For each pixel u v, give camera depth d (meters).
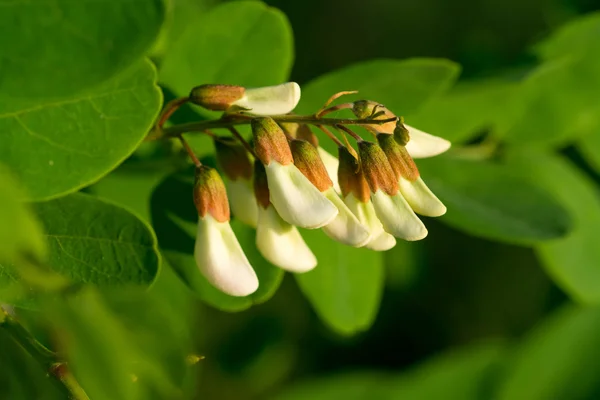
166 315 0.23
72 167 0.24
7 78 0.21
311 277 0.28
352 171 0.24
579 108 0.31
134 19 0.21
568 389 0.31
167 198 0.26
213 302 0.26
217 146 0.25
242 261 0.24
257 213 0.25
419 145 0.25
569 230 0.29
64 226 0.24
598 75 0.31
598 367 0.31
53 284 0.21
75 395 0.22
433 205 0.24
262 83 0.27
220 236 0.24
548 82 0.31
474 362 0.31
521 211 0.29
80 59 0.21
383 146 0.24
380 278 0.28
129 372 0.21
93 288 0.22
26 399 0.22
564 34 0.31
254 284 0.24
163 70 0.27
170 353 0.23
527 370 0.31
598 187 0.33
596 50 0.31
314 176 0.24
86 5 0.21
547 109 0.31
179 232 0.26
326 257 0.28
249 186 0.25
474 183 0.29
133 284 0.24
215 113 0.27
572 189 0.31
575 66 0.31
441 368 0.31
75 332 0.21
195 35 0.27
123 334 0.21
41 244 0.20
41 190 0.24
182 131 0.25
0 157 0.24
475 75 0.31
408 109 0.27
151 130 0.25
